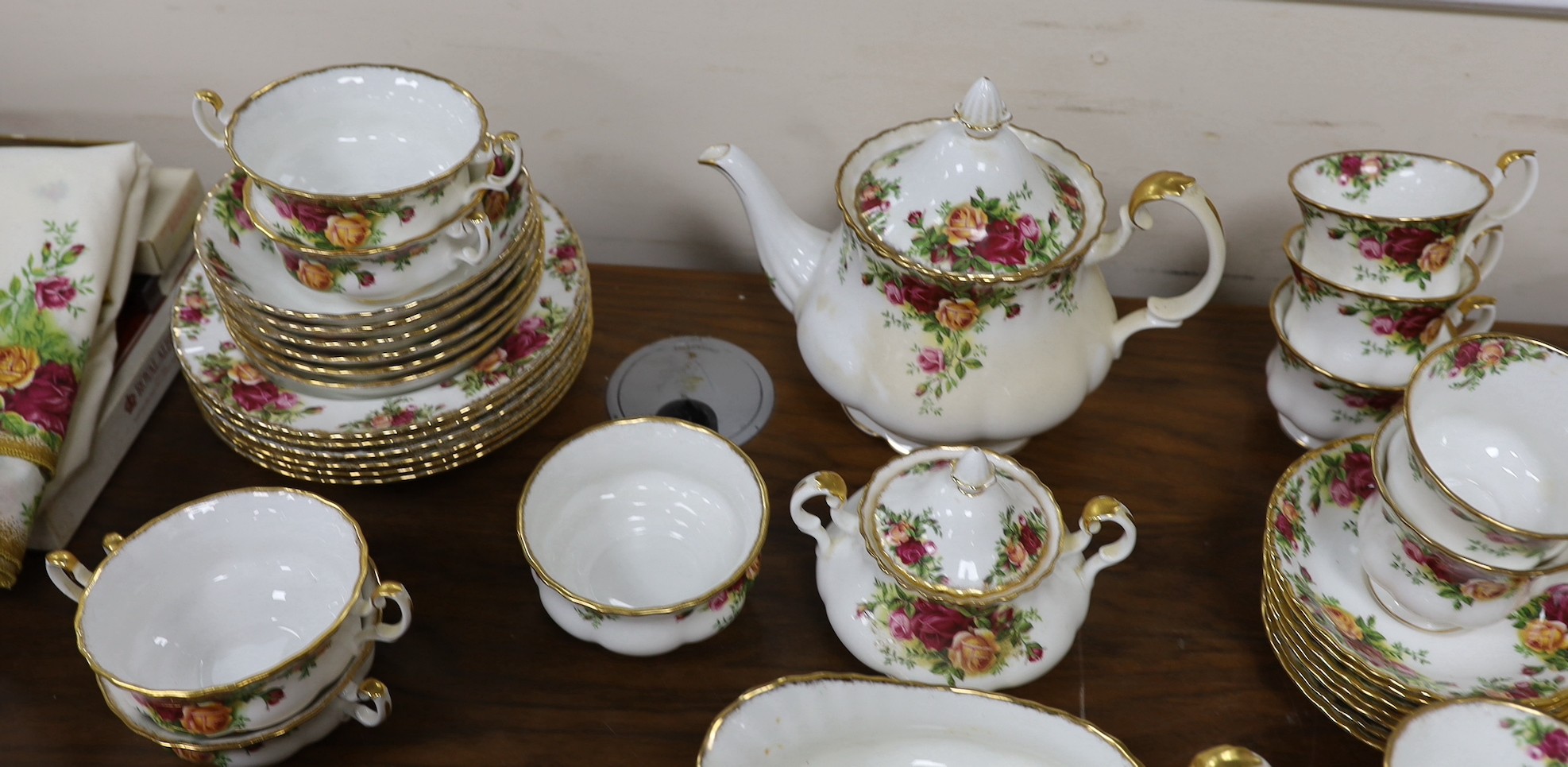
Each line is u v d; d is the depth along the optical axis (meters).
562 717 0.64
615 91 0.91
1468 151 0.88
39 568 0.71
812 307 0.73
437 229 0.67
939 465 0.64
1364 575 0.65
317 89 0.72
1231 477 0.78
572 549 0.70
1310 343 0.75
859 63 0.87
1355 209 0.77
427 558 0.72
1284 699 0.65
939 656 0.62
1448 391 0.61
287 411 0.72
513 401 0.75
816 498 0.76
